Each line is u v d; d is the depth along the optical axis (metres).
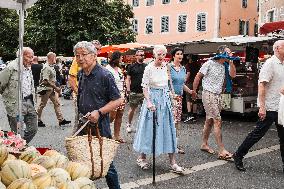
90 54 4.55
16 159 3.57
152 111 6.32
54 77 11.51
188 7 47.59
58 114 11.78
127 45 19.20
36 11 38.59
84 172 3.67
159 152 6.45
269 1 24.78
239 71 12.93
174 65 8.09
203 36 46.75
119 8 40.94
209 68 7.54
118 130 9.09
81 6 37.78
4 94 6.75
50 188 3.16
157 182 6.17
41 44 39.28
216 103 7.55
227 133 10.55
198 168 6.96
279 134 6.72
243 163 7.33
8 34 45.16
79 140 4.02
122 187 5.92
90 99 4.60
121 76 8.83
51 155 3.85
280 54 6.45
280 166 7.16
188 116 12.53
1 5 5.23
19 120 5.80
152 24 50.34
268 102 6.62
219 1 45.69
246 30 48.50
